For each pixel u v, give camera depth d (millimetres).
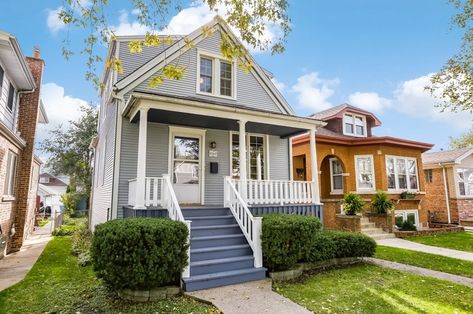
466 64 7297
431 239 10914
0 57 7805
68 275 6137
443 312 4152
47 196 31250
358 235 7281
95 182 13234
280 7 5242
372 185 13188
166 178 6801
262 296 4715
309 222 6070
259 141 10664
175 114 7746
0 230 7875
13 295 4902
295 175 14398
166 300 4586
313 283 5449
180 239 4891
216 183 9391
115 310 4203
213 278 5168
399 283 5496
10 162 8812
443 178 16844
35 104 10391
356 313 4078
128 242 4402
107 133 10250
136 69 8734
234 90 10227
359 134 16656
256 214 7836
